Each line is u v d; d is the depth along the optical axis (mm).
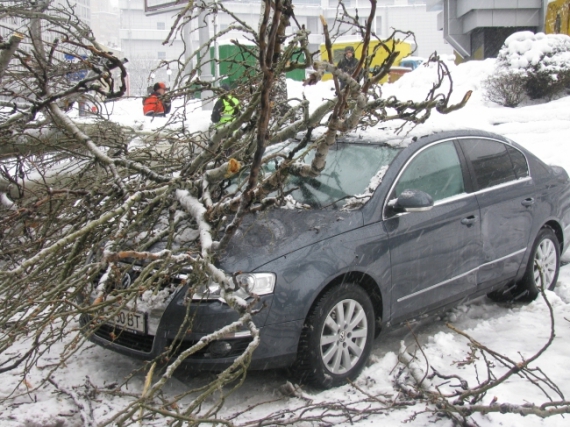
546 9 23375
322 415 3598
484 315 5637
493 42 25703
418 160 4895
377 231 4379
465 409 3535
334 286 4109
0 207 5035
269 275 3846
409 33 3895
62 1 5609
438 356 4590
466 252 5035
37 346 3602
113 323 4035
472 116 14055
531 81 16000
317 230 4191
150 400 3148
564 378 4234
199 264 3471
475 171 5336
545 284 5949
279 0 2916
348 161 4910
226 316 3719
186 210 4152
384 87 20844
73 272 4199
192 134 5387
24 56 4836
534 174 5930
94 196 4402
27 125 4816
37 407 3775
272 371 4383
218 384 2930
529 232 5676
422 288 4688
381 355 4664
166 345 3809
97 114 5422
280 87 6355
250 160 4672
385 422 3652
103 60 4520
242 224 4371
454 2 26828
